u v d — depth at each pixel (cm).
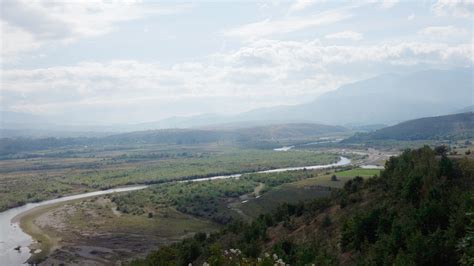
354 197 7756
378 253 4791
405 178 6731
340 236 6397
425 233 4766
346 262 5569
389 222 5609
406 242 4538
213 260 3859
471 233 3403
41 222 16312
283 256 5909
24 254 12544
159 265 7831
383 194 7194
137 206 18362
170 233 14400
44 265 11588
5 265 11644
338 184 16925
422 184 6103
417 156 7838
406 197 6203
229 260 3909
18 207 19712
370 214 5847
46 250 12850
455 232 4228
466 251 3353
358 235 5769
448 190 5744
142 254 12269
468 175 6134
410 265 3912
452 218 4584
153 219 16250
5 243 13688
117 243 13425
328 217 7338
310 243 6812
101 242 13562
